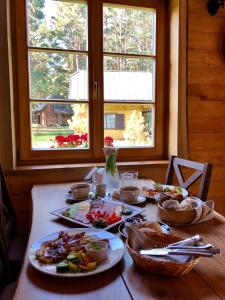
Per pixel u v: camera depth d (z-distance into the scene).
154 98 2.18
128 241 0.83
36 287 0.68
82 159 2.06
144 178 1.91
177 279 0.71
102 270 0.72
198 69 2.08
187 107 2.08
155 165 2.03
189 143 2.11
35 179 1.83
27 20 1.89
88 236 0.91
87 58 2.01
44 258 0.77
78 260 0.75
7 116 1.77
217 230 1.03
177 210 1.07
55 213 1.16
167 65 2.17
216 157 2.19
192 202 1.15
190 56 2.05
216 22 2.09
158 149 2.21
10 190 1.80
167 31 2.15
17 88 1.89
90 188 1.51
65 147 2.03
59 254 0.79
